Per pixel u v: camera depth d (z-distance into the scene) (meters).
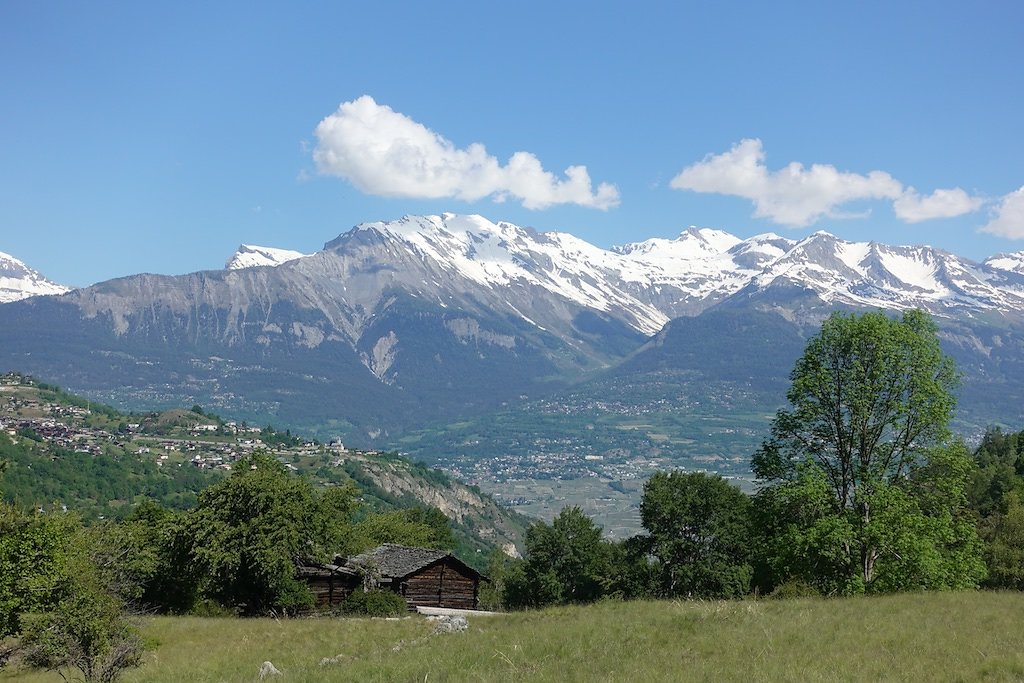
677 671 23.06
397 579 69.44
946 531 42.03
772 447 46.53
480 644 29.83
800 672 22.28
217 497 64.38
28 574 31.12
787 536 43.25
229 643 42.31
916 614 31.06
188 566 62.72
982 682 20.86
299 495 65.50
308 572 67.62
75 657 31.50
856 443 44.88
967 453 44.00
